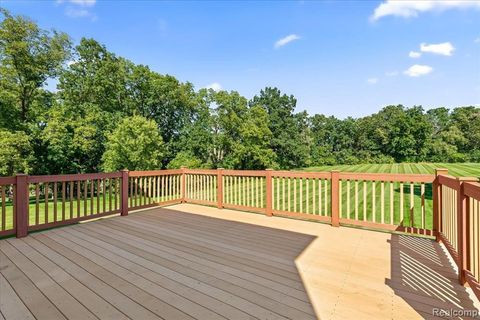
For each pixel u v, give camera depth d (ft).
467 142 125.08
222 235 13.12
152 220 16.31
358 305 6.88
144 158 48.52
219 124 75.00
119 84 64.95
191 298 7.23
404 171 76.74
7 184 12.71
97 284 8.07
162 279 8.38
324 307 6.79
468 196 7.64
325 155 123.95
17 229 12.84
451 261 9.77
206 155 75.36
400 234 13.20
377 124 130.82
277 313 6.51
